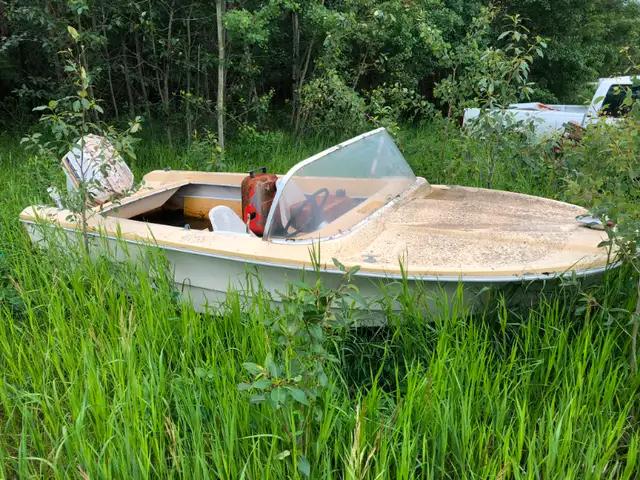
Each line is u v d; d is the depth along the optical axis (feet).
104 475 7.70
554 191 20.48
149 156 28.99
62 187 16.16
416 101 27.61
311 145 31.24
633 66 14.30
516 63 19.02
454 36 40.04
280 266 11.86
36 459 8.52
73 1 24.44
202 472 8.03
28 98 34.63
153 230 13.78
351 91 27.84
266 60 35.88
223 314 12.06
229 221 14.74
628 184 11.58
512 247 11.63
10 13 27.02
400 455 8.41
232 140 32.35
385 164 15.46
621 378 9.52
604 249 11.37
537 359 10.21
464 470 8.14
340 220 12.91
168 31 30.91
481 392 9.43
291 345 7.99
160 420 8.83
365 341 11.45
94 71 26.94
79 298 12.62
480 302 11.26
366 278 11.29
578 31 51.21
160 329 11.17
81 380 9.64
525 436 8.70
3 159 27.35
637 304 10.00
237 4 29.76
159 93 33.40
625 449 9.02
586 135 12.69
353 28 28.89
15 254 15.05
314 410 8.10
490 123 19.01
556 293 11.25
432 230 12.59
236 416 8.62
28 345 11.66
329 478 7.64
